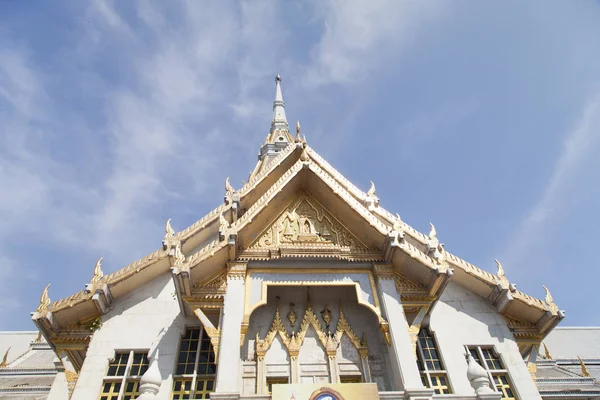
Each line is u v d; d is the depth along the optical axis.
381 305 13.86
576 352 33.00
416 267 14.38
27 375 26.23
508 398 14.20
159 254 16.25
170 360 14.19
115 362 14.29
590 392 22.14
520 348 15.95
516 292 15.82
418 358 14.88
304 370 13.88
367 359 14.27
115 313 15.33
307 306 15.37
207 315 14.49
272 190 15.35
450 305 16.12
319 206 16.45
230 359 11.96
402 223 17.09
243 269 14.16
